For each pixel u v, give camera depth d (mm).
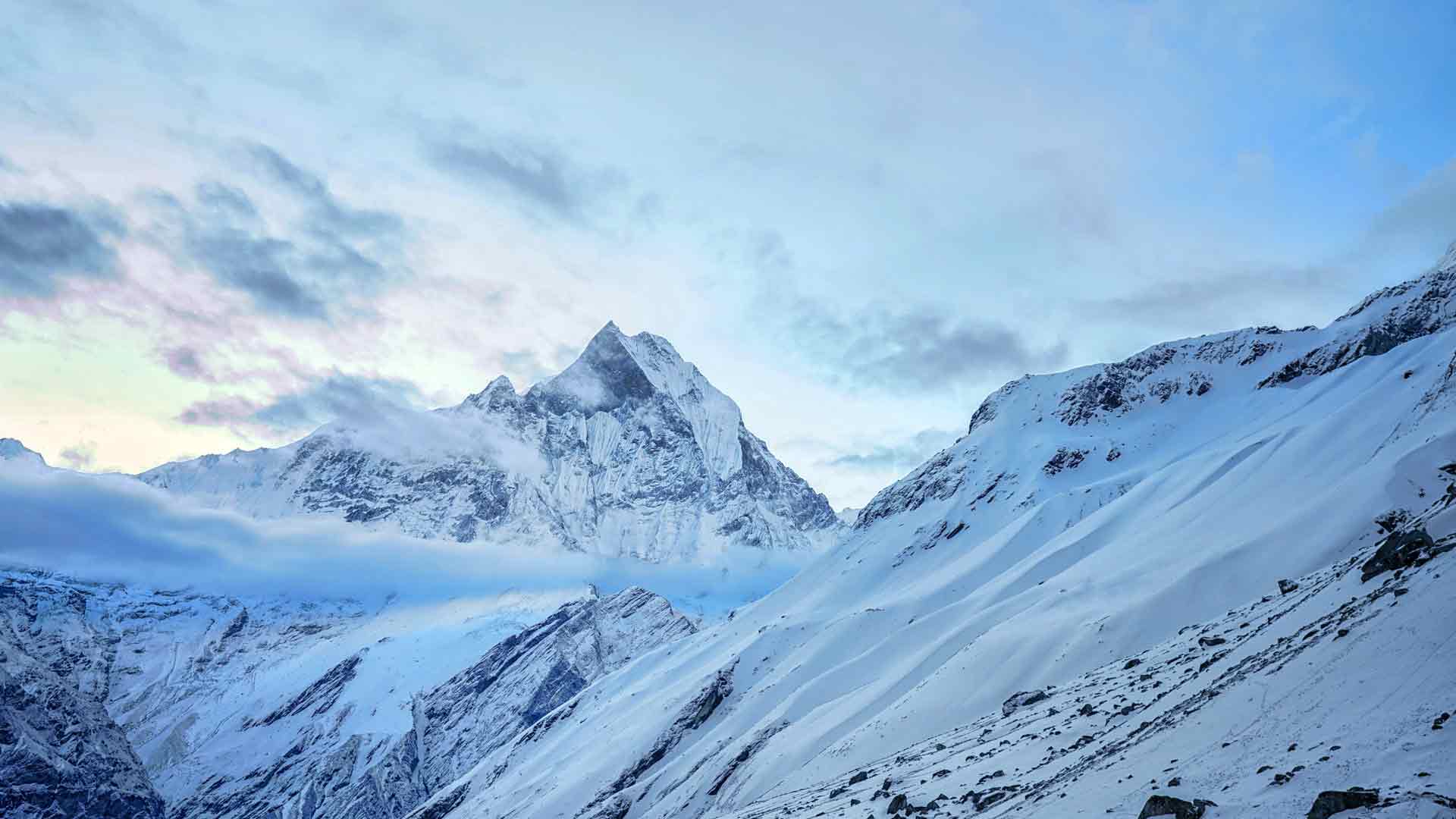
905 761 104812
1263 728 49000
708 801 169375
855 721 158500
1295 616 70750
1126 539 190875
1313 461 174000
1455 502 72062
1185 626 124688
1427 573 54906
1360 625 53844
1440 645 45688
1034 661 134125
